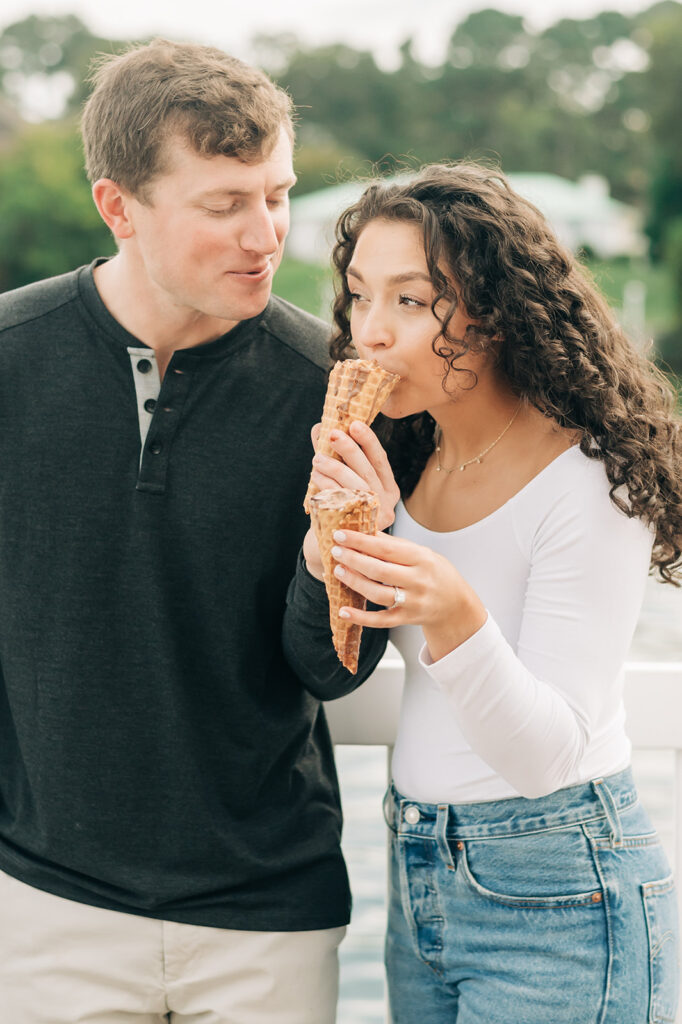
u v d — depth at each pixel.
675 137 37.34
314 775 1.96
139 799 1.84
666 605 7.49
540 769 1.54
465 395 1.70
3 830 1.93
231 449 1.84
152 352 1.83
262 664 1.89
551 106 47.28
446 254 1.61
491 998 1.66
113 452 1.83
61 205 35.31
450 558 1.72
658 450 1.66
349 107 46.59
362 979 3.07
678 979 1.73
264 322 1.89
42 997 1.88
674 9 47.78
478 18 47.84
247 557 1.85
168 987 1.87
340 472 1.55
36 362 1.86
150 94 1.69
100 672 1.83
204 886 1.84
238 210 1.72
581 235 35.84
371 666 1.88
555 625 1.60
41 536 1.84
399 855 1.77
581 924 1.63
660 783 4.32
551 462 1.66
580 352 1.67
